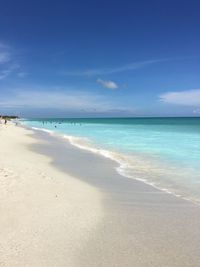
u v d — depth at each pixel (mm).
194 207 8516
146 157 17734
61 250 5754
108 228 6883
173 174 12867
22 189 9391
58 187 10141
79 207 8219
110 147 23203
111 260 5473
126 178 12211
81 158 17547
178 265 5355
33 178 11109
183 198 9383
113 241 6215
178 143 25750
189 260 5516
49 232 6477
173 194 9828
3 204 7871
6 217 7070
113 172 13422
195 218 7621
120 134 39594
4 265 5141
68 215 7512
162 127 62344
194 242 6219
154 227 6996
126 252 5770
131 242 6191
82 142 27953
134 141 28266
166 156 18047
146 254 5711
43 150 21375
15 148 21422
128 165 15148
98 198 9273
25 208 7719
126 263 5387
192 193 9938
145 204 8773
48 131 49562
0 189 9195
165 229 6883
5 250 5629
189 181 11562
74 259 5461
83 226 6914
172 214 7922
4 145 22594
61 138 33031
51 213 7531
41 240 6094
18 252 5586
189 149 21297
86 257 5551
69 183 10992
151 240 6297
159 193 9953
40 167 13867
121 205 8633
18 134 37094
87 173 13172
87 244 6047
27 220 6992
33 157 17328
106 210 8148
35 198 8594
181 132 42469
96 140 30078
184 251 5836
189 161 16141
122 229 6844
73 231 6605
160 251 5832
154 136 34719
